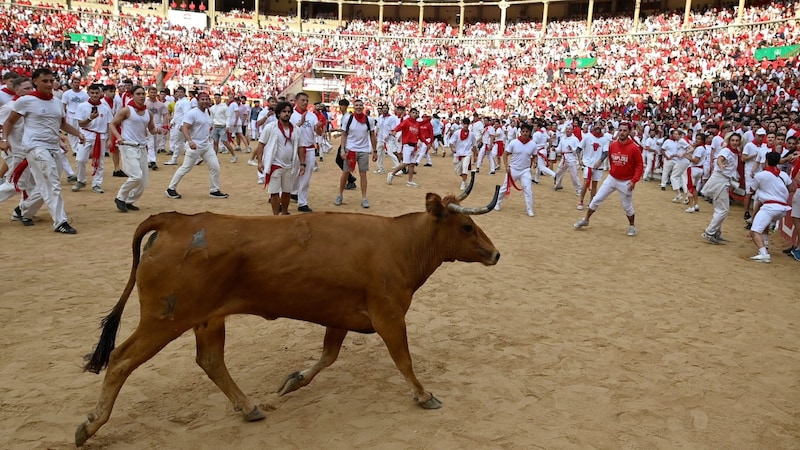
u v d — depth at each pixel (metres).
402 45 58.41
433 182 18.80
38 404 4.44
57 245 8.77
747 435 4.50
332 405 4.67
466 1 61.69
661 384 5.32
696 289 8.48
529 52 53.09
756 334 6.73
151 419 4.34
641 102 36.56
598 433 4.41
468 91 47.50
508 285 8.18
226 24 59.69
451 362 5.59
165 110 17.83
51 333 5.71
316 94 49.97
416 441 4.17
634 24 51.09
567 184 20.77
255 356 5.52
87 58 45.75
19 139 9.57
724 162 11.41
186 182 15.52
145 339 3.87
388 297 4.35
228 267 3.94
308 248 4.14
